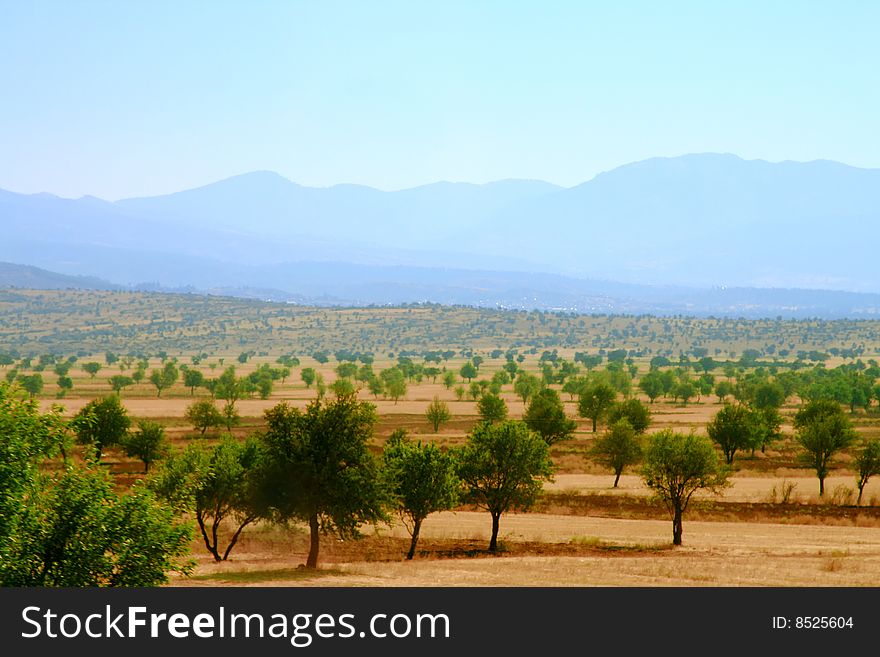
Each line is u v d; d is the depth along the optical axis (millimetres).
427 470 57844
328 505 49562
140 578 31297
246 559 55469
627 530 69188
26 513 29391
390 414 179000
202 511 54500
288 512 49625
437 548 61281
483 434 64062
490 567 49062
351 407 50781
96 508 30719
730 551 57781
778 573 46125
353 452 49812
